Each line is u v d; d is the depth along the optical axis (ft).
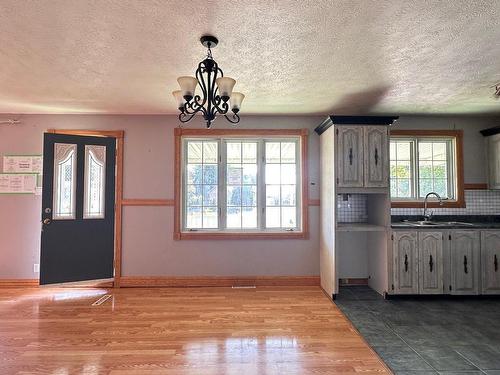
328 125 12.57
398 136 14.12
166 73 9.30
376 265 13.07
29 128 13.67
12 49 7.83
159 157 13.88
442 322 9.89
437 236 12.08
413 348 8.17
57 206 12.62
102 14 6.31
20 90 10.76
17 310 10.78
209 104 7.47
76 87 10.47
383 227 12.18
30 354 7.79
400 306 11.30
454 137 14.20
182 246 13.79
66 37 7.25
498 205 14.14
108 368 7.16
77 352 7.89
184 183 14.16
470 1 5.88
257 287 13.55
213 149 14.33
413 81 9.99
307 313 10.58
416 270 12.03
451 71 9.21
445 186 14.37
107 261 13.46
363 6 6.05
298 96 11.44
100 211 13.39
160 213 13.79
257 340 8.59
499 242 12.14
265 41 7.43
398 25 6.73
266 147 14.38
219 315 10.36
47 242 12.40
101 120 13.84
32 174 13.58
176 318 10.10
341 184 12.01
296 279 13.85
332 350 8.05
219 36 7.20
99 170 13.41
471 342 8.54
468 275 12.04
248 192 14.33
